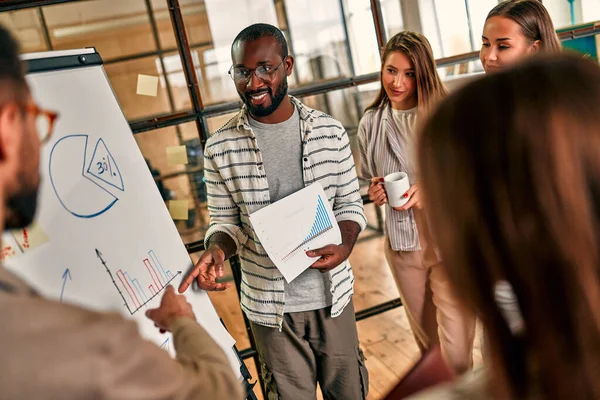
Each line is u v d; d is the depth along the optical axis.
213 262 1.50
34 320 0.54
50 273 1.04
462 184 0.45
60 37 1.99
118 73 2.04
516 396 0.46
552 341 0.42
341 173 1.72
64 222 1.11
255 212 1.53
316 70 2.29
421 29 2.32
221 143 1.65
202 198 2.22
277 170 1.65
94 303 1.10
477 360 1.71
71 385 0.53
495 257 0.44
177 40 2.05
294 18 2.25
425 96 1.82
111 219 1.23
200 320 1.40
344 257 1.63
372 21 2.27
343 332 1.77
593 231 0.40
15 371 0.51
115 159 1.29
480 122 0.44
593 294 0.40
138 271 1.24
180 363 0.74
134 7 2.02
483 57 1.84
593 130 0.41
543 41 1.76
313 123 1.66
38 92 1.16
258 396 2.32
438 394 0.52
